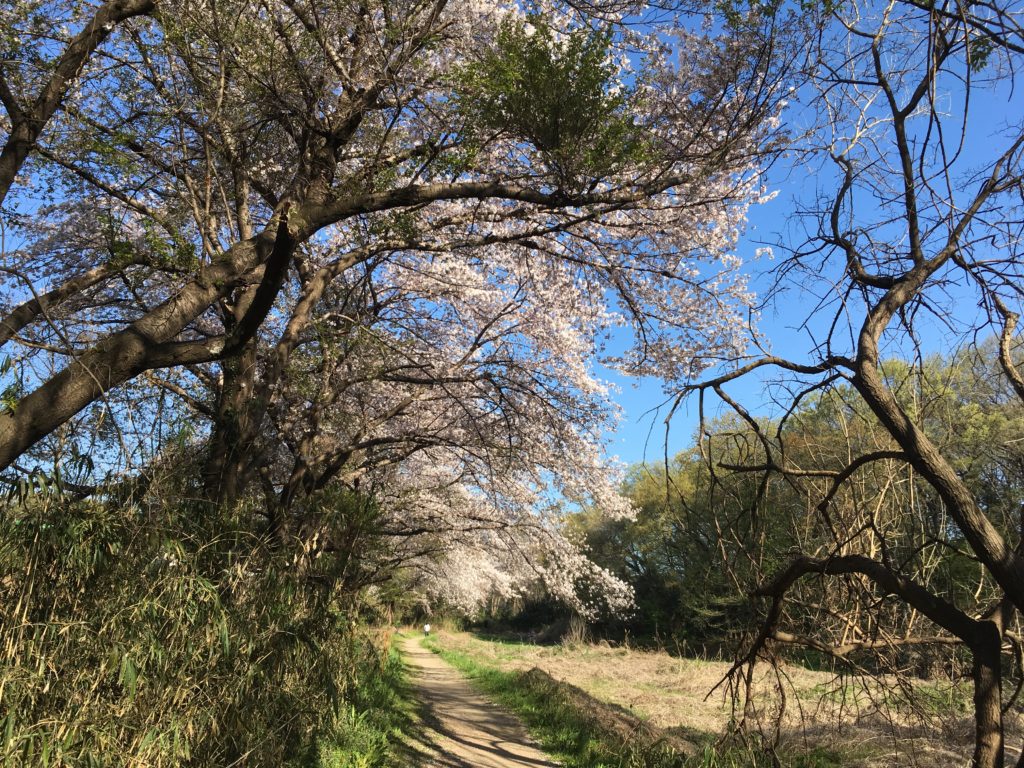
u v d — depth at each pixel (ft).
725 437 17.08
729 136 23.04
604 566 120.57
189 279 18.92
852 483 16.99
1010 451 22.52
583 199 22.79
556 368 43.62
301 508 30.81
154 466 17.33
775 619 15.23
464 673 77.82
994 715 11.02
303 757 20.63
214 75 22.56
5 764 11.25
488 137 24.73
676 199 30.78
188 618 15.03
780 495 19.83
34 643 12.32
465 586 75.61
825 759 27.76
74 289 21.11
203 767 15.58
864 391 12.19
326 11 22.93
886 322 12.72
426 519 52.13
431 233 28.81
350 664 25.59
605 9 26.89
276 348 27.81
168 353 16.84
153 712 13.87
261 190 32.68
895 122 13.38
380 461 42.88
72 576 13.42
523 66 19.84
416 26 23.65
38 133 17.29
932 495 19.36
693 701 49.29
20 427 14.07
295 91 24.03
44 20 19.36
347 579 26.35
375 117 27.76
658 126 27.40
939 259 12.43
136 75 22.59
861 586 16.02
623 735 31.68
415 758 28.86
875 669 17.67
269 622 18.58
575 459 44.80
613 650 98.58
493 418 45.78
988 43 13.10
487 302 43.24
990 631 11.46
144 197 32.76
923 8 13.03
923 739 27.30
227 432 25.98
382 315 41.73
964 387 17.79
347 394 43.21
